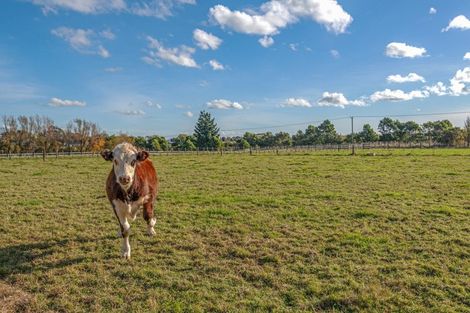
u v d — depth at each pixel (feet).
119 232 27.02
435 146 263.49
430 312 15.88
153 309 16.39
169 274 20.17
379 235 26.61
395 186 50.34
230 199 40.91
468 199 39.86
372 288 17.92
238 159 114.11
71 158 130.72
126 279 19.62
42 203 39.99
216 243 25.32
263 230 28.55
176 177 64.34
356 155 127.24
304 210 35.01
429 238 25.61
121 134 240.73
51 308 16.80
